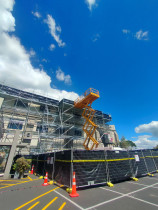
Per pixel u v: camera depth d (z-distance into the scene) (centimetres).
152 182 721
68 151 652
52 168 828
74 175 538
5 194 523
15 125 1789
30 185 682
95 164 676
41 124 1822
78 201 442
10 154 958
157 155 1205
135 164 888
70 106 2233
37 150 1778
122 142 4631
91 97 1942
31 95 1978
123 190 571
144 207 389
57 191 564
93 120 2645
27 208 386
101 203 423
